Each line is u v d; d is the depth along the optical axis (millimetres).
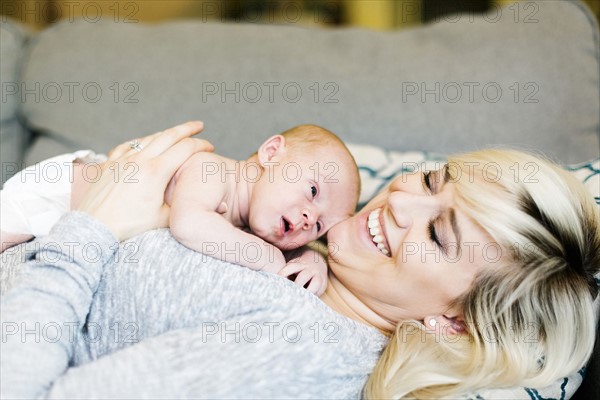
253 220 914
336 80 1299
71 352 749
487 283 795
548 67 1268
